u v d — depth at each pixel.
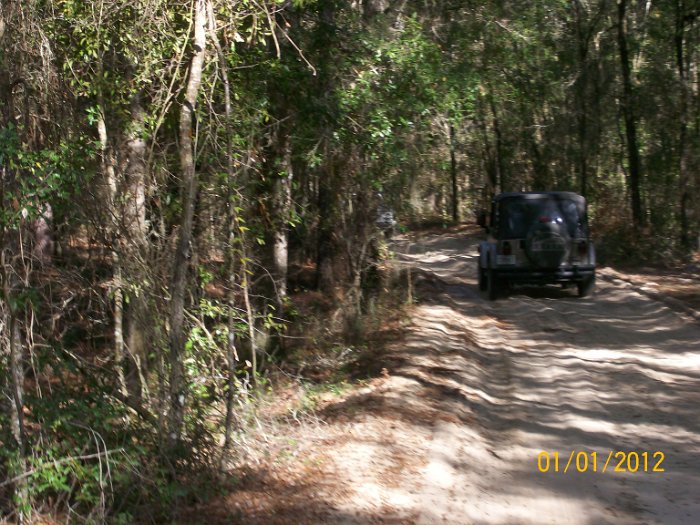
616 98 33.84
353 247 18.19
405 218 21.66
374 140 13.80
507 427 9.88
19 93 8.72
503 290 21.92
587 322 17.30
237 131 10.74
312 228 18.88
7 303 7.04
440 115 15.87
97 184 8.23
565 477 8.05
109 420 7.32
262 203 12.48
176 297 7.72
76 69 10.33
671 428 9.69
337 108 13.20
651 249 28.78
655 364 13.06
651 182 31.25
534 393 11.54
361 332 15.76
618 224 31.75
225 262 9.39
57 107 9.03
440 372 12.02
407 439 8.72
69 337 9.00
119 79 9.99
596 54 34.28
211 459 7.83
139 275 8.07
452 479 7.78
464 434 9.22
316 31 13.45
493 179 43.91
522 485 7.83
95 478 6.88
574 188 36.84
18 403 6.90
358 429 8.96
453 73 15.88
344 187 16.28
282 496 7.12
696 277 23.95
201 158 9.11
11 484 7.04
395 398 10.22
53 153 7.57
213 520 6.71
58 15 10.02
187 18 9.28
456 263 31.58
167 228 9.81
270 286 14.73
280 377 12.04
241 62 11.43
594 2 33.72
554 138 37.22
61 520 6.90
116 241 8.22
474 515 6.99
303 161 13.98
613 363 13.10
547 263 20.02
